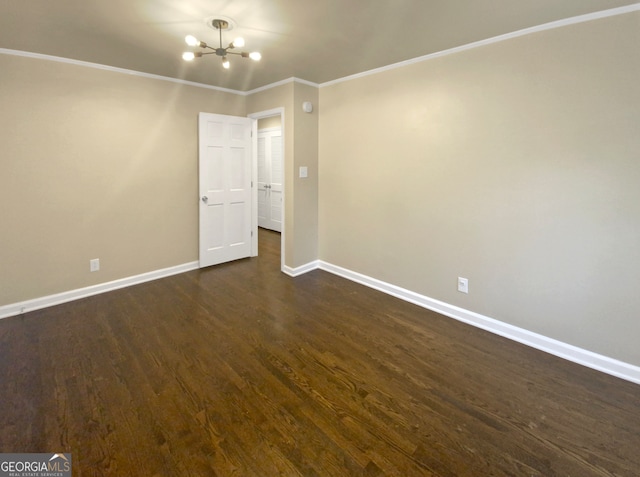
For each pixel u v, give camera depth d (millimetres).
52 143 3021
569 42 2156
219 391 1987
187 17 2199
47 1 1980
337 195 3908
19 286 2969
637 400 1942
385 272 3508
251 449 1586
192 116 3916
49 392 1954
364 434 1688
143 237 3703
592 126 2121
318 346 2498
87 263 3332
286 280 3859
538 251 2426
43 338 2547
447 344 2543
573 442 1647
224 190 4297
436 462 1529
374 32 2416
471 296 2836
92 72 3164
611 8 1987
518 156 2443
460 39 2535
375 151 3422
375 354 2402
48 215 3064
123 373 2141
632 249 2057
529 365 2281
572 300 2307
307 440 1645
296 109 3697
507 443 1639
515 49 2381
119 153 3426
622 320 2127
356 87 3506
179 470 1472
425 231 3100
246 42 2611
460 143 2754
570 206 2256
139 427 1707
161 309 3078
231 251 4512
